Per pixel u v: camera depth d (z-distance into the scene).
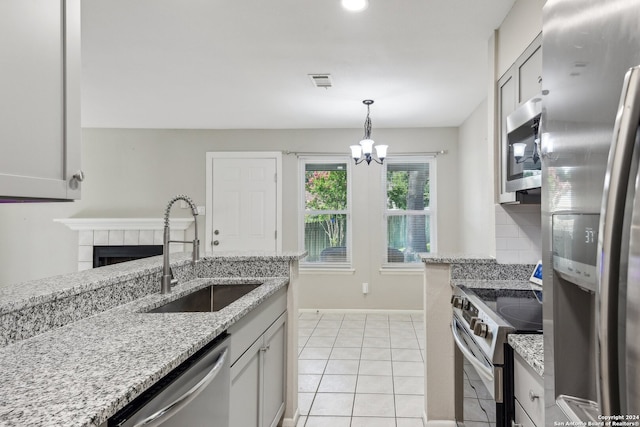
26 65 0.91
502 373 1.27
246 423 1.62
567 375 0.75
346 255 5.03
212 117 4.48
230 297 2.22
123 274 1.60
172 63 2.93
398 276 4.92
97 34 2.46
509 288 1.98
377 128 4.96
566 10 0.73
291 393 2.29
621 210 0.52
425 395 2.28
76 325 1.28
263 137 5.06
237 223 5.06
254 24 2.34
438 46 2.63
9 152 0.86
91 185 5.03
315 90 3.52
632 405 0.52
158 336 1.15
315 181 5.10
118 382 0.83
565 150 0.73
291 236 5.01
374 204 4.95
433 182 4.96
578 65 0.68
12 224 4.89
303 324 4.40
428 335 2.26
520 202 2.03
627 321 0.52
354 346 3.65
